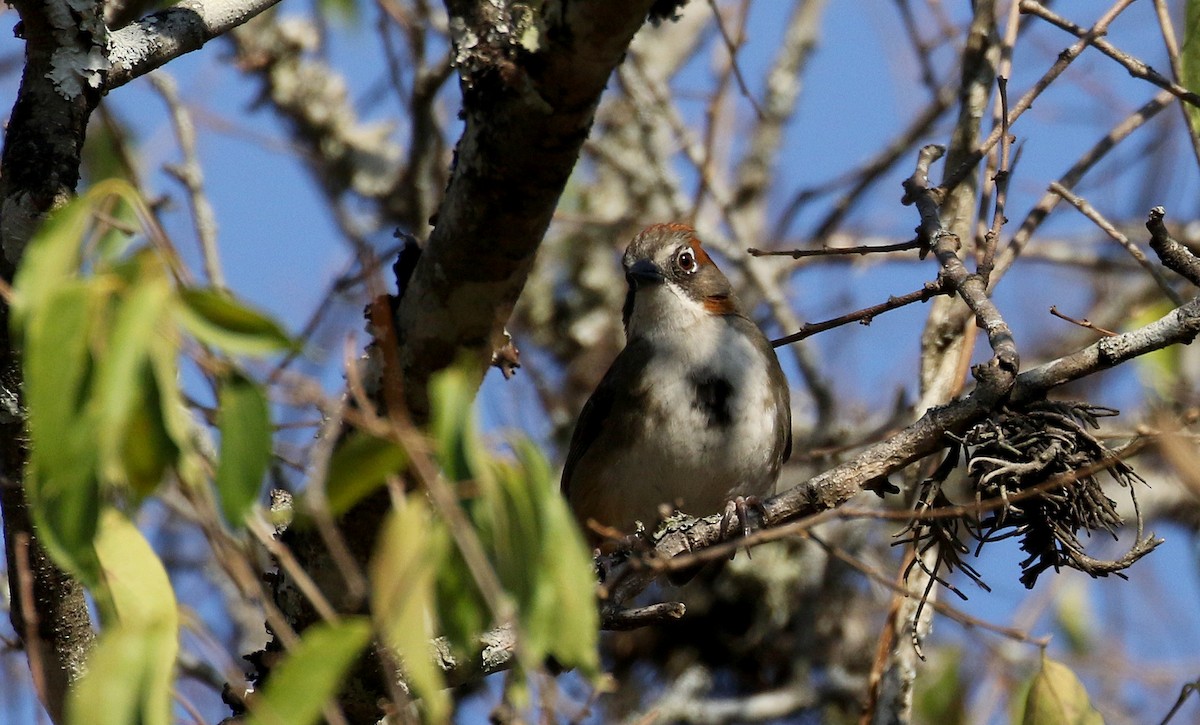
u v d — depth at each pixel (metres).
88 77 6.85
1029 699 7.19
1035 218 8.80
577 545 4.60
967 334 8.80
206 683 10.49
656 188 15.51
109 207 5.45
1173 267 7.29
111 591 4.91
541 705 5.98
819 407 13.71
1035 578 6.93
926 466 9.36
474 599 4.94
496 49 5.74
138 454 4.59
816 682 13.48
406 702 5.93
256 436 4.52
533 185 5.88
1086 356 7.12
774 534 6.53
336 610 6.89
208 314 4.46
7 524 6.91
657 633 14.16
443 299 6.21
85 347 4.25
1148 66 8.21
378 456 4.98
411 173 13.45
